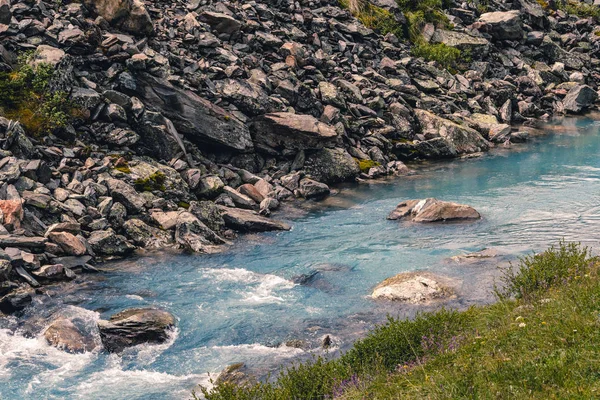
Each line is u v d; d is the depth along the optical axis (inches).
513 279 573.9
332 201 1030.4
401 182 1127.6
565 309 434.9
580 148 1327.5
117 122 980.6
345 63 1423.5
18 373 541.6
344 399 398.9
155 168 937.5
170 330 604.4
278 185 1053.2
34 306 651.5
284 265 768.3
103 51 1040.8
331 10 1551.4
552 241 797.9
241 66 1197.7
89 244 776.3
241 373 518.0
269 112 1133.1
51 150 888.3
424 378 393.1
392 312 623.8
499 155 1298.0
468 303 623.5
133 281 724.0
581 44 2025.1
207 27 1245.7
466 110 1482.5
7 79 939.3
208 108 1057.5
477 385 360.2
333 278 723.4
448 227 882.8
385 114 1314.0
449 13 1913.1
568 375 350.6
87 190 838.5
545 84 1801.2
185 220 847.7
